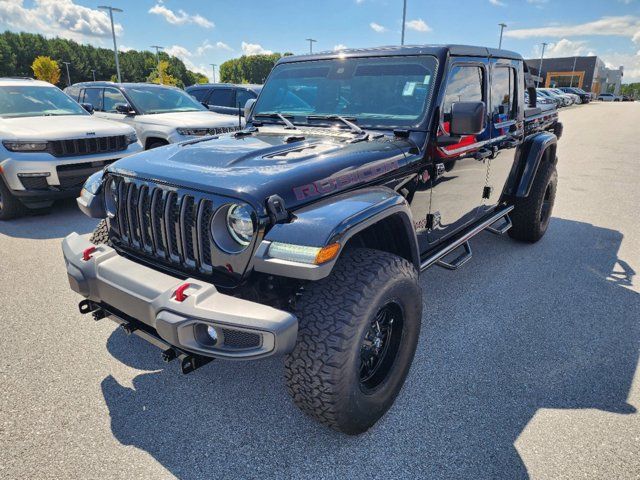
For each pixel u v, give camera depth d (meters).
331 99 3.41
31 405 2.61
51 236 5.50
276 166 2.35
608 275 4.46
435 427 2.48
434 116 3.00
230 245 2.19
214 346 1.99
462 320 3.61
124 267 2.34
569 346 3.25
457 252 5.03
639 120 23.66
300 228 2.04
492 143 3.86
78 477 2.14
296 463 2.25
